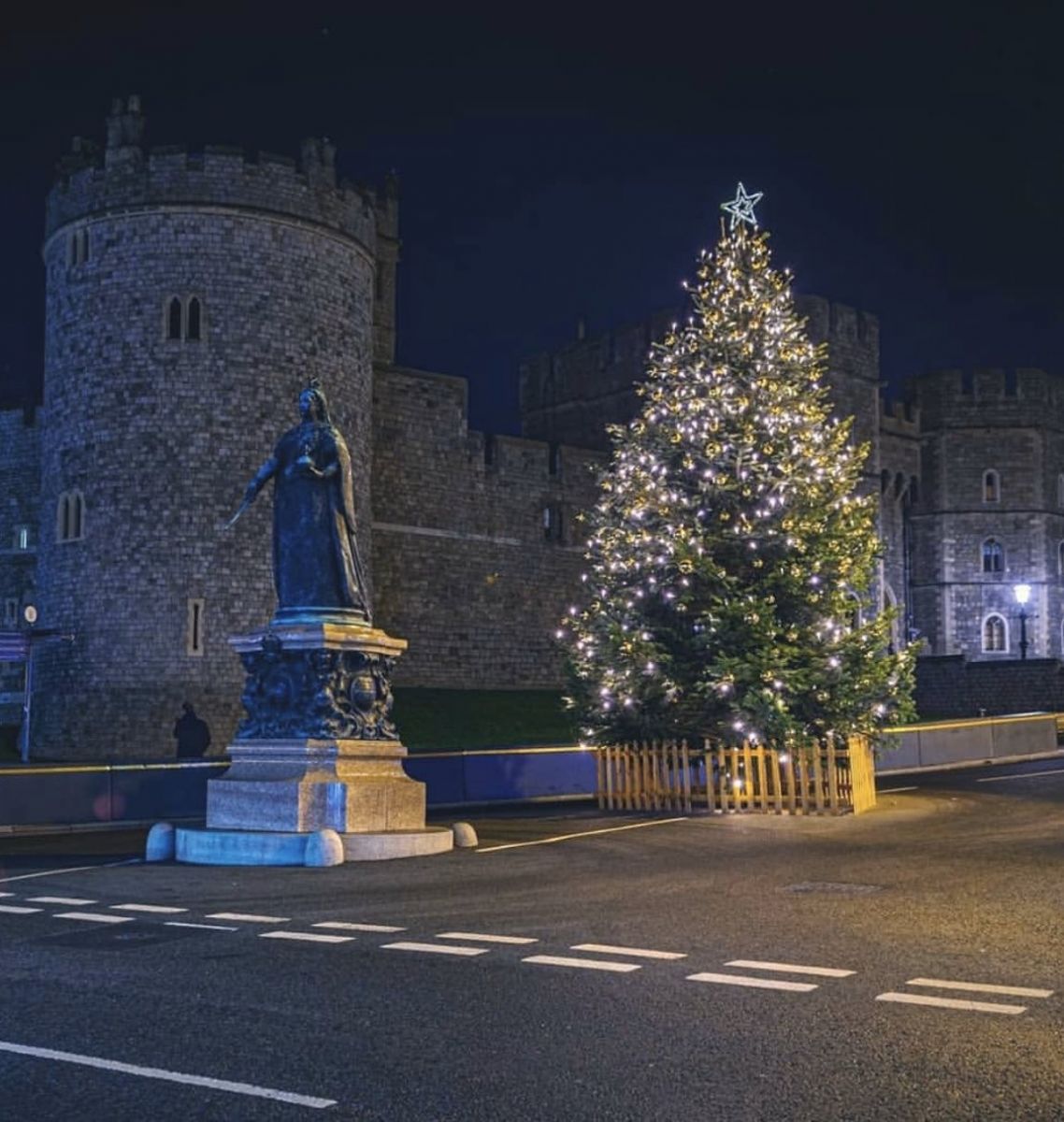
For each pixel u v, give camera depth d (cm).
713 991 858
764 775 2186
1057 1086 644
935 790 2555
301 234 3828
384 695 1775
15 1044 746
